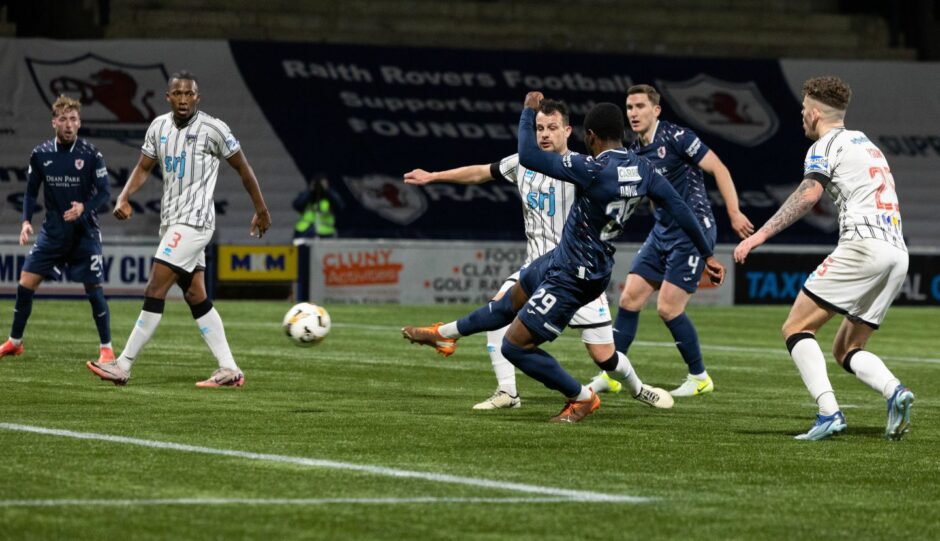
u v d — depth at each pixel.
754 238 26.20
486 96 93.81
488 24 98.19
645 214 88.25
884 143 98.06
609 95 95.00
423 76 93.19
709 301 80.69
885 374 26.44
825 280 26.42
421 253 78.00
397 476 21.22
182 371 37.69
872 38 104.31
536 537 17.20
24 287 39.88
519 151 26.48
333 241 76.75
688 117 95.75
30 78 85.69
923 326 66.81
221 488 19.92
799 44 102.56
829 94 26.59
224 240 87.69
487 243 79.19
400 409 30.09
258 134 89.62
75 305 66.56
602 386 32.81
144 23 92.19
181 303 70.81
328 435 25.58
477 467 22.23
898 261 26.09
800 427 28.47
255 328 55.09
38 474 20.75
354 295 77.06
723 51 100.50
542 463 22.80
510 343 27.55
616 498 19.81
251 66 90.00
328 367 40.12
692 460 23.48
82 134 85.75
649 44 99.50
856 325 26.94
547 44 98.00
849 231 26.22
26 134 85.38
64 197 38.78
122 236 81.12
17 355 40.91
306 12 95.56
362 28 96.19
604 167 26.11
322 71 91.38
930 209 97.88
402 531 17.36
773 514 19.02
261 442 24.52
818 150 26.45
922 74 99.12
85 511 18.09
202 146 33.25
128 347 33.50
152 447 23.61
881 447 25.55
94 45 86.94
